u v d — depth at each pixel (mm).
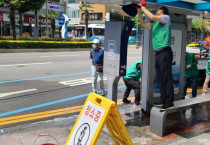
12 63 13195
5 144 3891
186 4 4820
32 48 22234
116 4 4445
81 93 7566
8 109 5809
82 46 26766
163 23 3742
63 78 9766
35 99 6715
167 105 4219
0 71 10609
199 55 9930
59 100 6715
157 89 5387
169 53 3830
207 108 6152
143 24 4055
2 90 7465
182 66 5699
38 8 28125
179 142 3977
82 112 2854
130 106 6223
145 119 5184
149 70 5125
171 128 4672
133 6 4062
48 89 7879
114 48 4270
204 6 4777
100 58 7051
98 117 2600
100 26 39062
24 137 4184
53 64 13547
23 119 5172
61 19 30562
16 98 6727
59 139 4125
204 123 5008
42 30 40562
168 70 3887
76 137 2777
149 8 4766
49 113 5617
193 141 4023
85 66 13320
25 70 11148
